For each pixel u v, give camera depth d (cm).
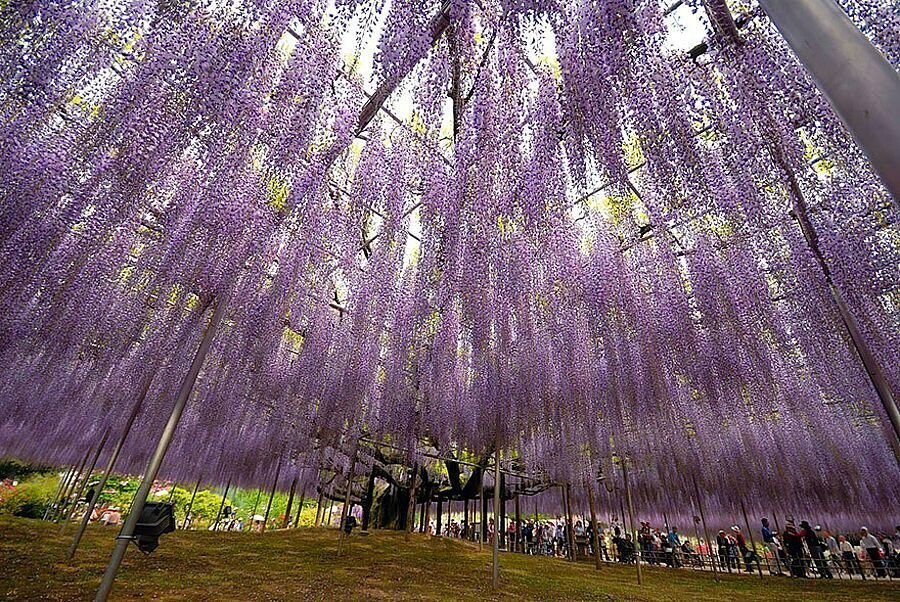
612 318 487
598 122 245
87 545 580
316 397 623
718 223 376
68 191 325
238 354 570
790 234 374
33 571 413
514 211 347
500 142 299
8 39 263
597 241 499
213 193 401
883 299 381
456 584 497
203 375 650
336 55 308
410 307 548
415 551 718
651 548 1220
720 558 1148
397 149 429
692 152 261
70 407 766
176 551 590
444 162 412
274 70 303
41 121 303
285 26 282
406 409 638
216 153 310
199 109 280
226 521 1639
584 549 1295
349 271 532
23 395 716
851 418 638
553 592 511
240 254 423
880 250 352
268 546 689
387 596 415
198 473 1041
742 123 278
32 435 907
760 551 1269
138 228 439
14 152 301
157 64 272
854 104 81
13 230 340
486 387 570
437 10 267
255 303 502
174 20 269
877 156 76
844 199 340
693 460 744
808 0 94
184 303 524
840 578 934
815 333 471
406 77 275
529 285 467
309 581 458
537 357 550
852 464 732
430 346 584
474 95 297
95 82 289
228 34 273
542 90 300
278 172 333
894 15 251
